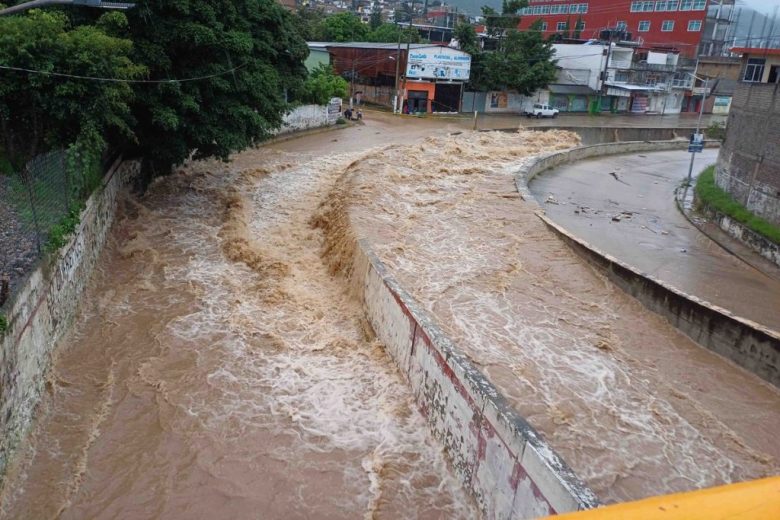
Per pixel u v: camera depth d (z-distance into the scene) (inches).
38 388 411.5
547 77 2171.5
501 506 319.9
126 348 488.4
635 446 395.5
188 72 728.3
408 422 418.3
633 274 606.2
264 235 749.3
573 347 509.4
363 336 522.3
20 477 354.3
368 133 1573.6
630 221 956.6
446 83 2050.9
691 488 362.9
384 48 1996.8
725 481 371.6
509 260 678.5
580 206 1027.9
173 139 744.3
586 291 620.1
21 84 558.9
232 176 994.1
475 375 358.9
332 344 506.9
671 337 545.0
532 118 2148.1
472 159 1273.4
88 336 503.5
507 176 1110.4
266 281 605.3
